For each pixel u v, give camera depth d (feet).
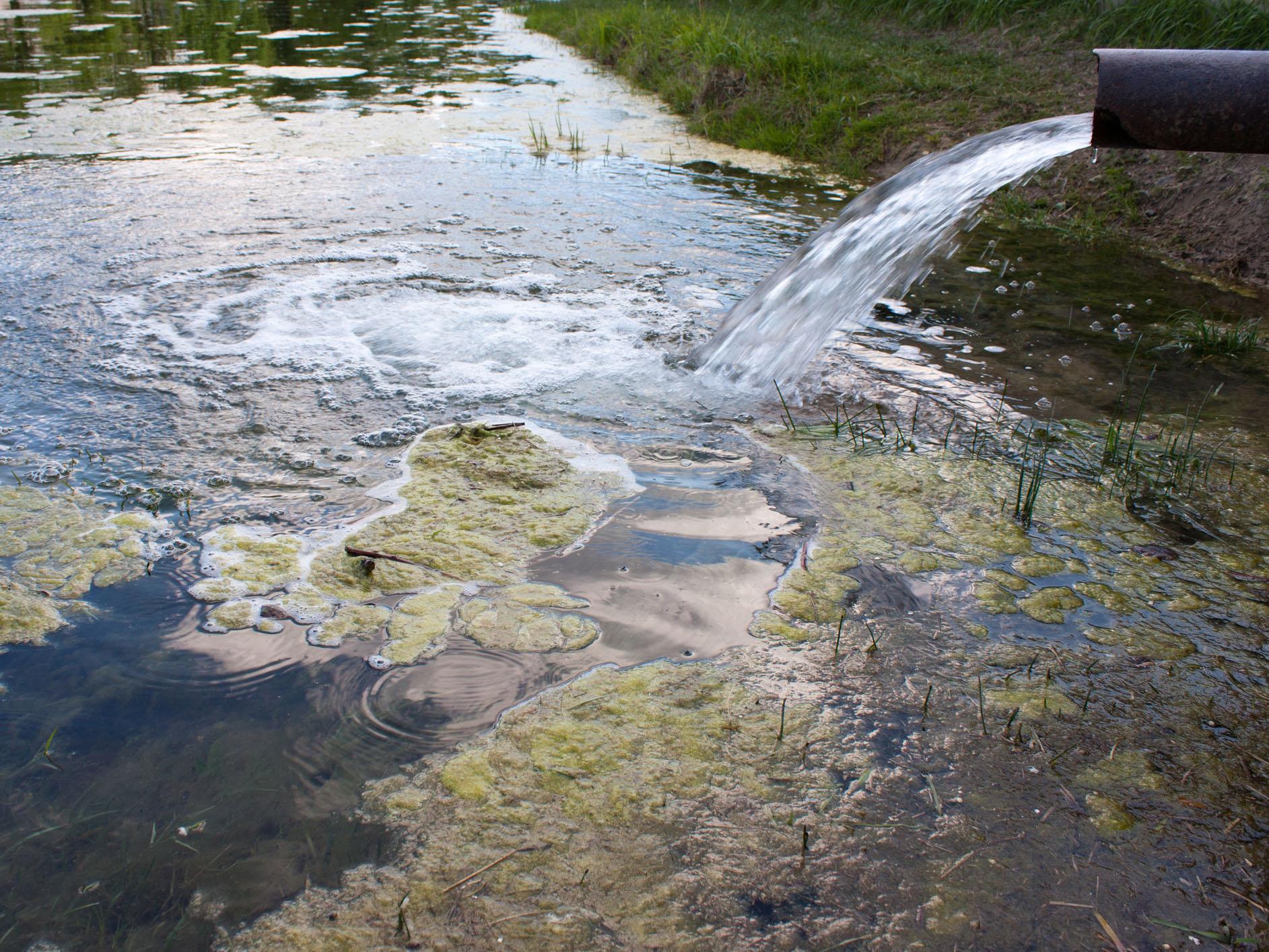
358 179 21.65
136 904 5.61
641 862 6.00
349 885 5.78
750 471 10.61
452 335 13.76
